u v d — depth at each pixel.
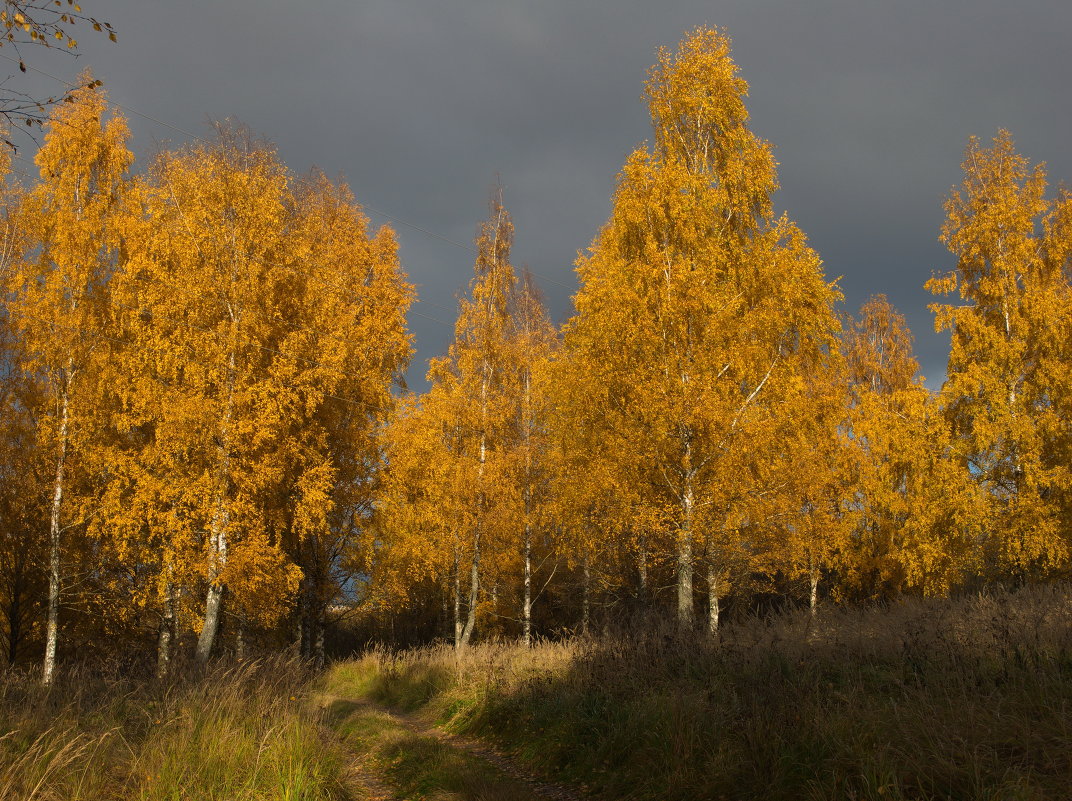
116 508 13.16
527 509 19.77
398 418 17.86
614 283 11.97
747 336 11.74
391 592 18.69
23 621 16.91
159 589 13.43
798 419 11.82
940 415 17.61
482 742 8.88
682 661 8.19
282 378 13.84
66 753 4.74
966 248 17.91
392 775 7.23
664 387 11.12
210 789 4.99
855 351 25.52
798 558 14.16
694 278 11.59
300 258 15.19
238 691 7.27
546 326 21.06
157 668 9.12
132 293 13.81
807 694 5.79
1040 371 16.12
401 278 18.00
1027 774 3.81
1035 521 15.27
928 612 8.70
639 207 12.42
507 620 27.16
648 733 6.30
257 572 13.27
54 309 13.66
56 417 14.00
